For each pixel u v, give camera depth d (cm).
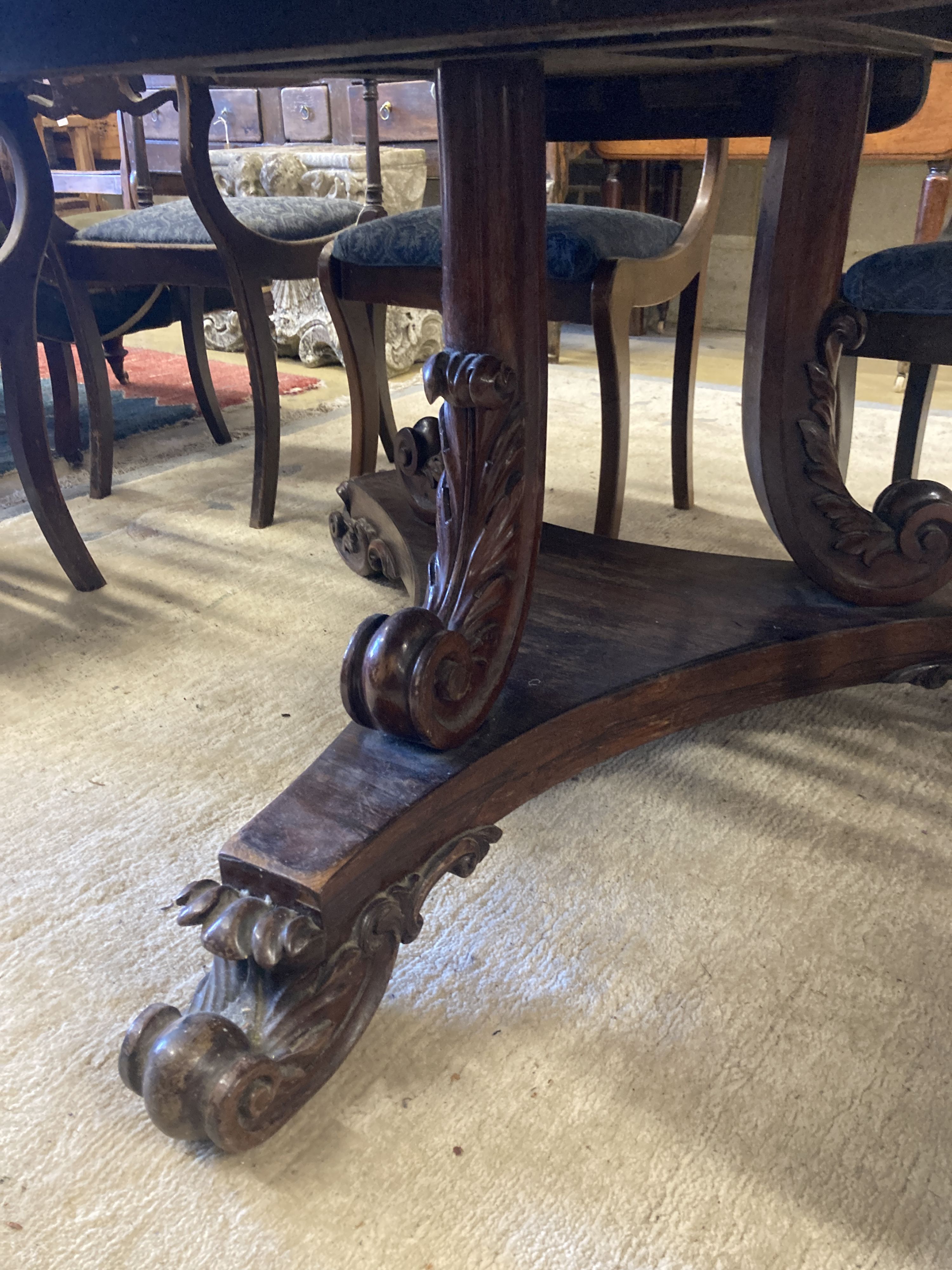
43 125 448
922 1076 66
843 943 77
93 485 178
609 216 137
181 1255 55
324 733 106
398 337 270
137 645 125
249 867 65
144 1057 59
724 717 100
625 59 78
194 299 195
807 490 98
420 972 75
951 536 100
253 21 59
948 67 223
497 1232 56
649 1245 55
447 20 53
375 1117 63
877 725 108
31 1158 61
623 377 132
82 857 87
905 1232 56
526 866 86
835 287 91
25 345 126
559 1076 66
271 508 164
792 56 83
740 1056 67
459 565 76
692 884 84
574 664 91
